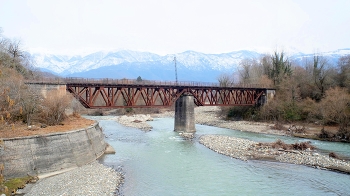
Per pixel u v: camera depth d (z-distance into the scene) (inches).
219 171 1616.6
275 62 4485.7
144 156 1946.4
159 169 1646.2
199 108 5610.2
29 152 1433.3
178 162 1797.5
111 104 2437.3
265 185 1400.1
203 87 3161.9
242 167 1695.4
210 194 1283.2
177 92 3021.7
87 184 1323.8
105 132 3016.7
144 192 1284.4
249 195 1275.8
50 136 1547.7
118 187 1332.4
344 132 2578.7
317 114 3228.3
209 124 3848.4
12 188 1236.5
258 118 3841.0
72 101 2288.4
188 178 1493.6
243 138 2728.8
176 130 3122.5
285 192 1311.5
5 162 1341.0
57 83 2117.4
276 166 1712.6
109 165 1701.5
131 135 2827.3
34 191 1235.2
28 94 1865.2
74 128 1801.2
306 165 1732.3
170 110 5772.6
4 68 2121.1
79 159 1658.5
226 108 4527.6
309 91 3809.1
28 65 3302.2
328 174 1561.3
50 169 1482.5
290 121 3489.2
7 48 2994.6
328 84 3631.9
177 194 1274.6
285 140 2620.6
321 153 2042.3
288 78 4089.6
